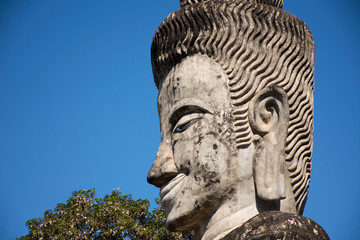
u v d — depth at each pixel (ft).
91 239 76.38
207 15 34.19
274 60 33.45
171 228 32.78
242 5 34.32
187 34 34.42
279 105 32.17
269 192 30.99
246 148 32.12
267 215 29.50
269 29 33.99
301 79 33.99
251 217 30.83
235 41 33.55
